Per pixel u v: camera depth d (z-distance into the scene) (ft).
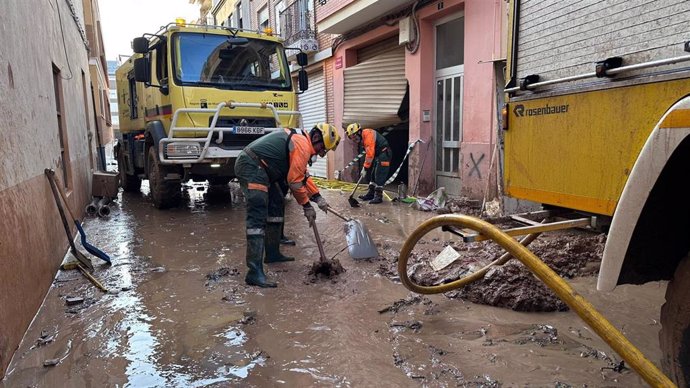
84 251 19.45
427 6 31.19
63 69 23.22
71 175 22.88
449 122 31.91
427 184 33.63
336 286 14.32
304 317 12.07
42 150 15.53
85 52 39.70
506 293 12.18
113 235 22.40
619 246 6.94
